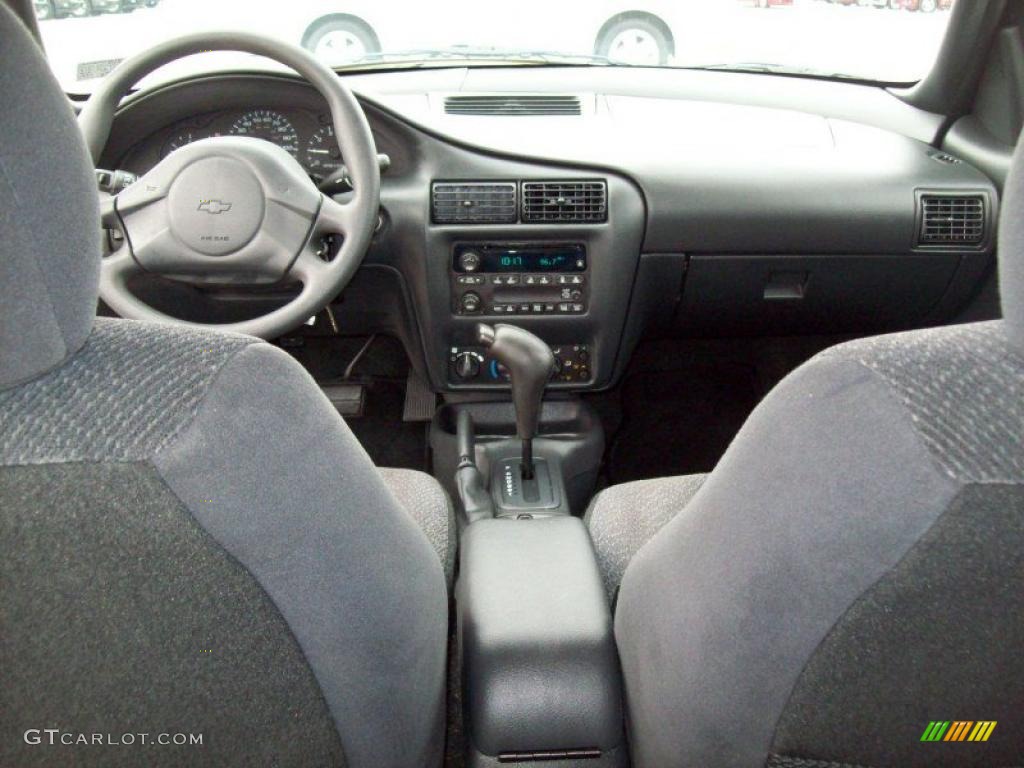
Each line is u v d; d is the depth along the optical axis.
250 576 0.58
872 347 0.51
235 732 0.67
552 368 1.67
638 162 1.71
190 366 0.52
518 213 1.70
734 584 0.62
